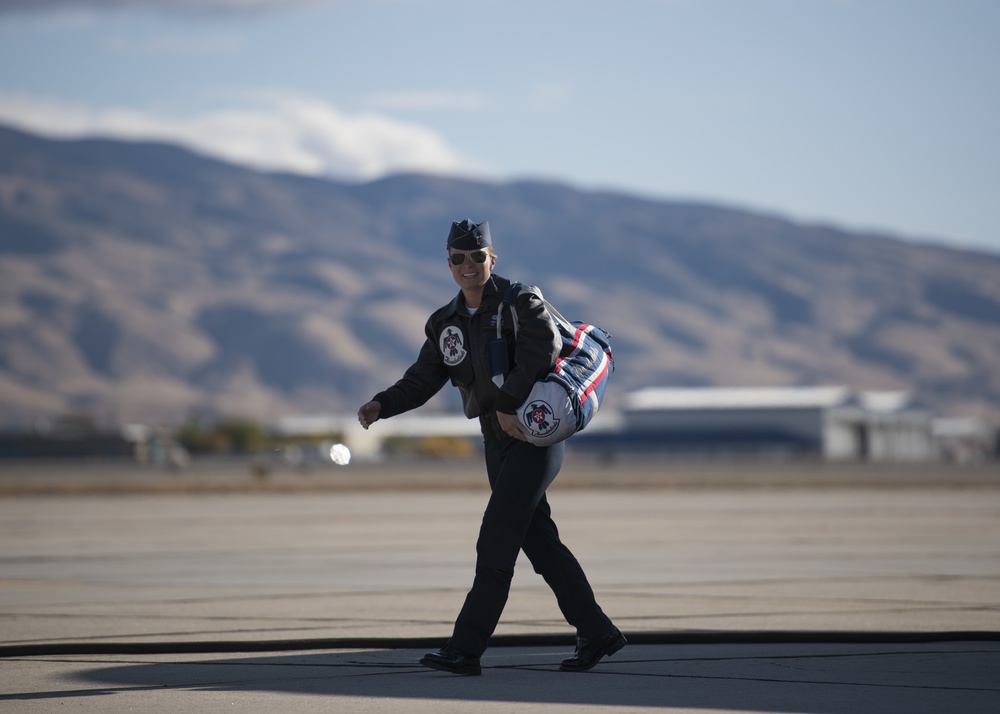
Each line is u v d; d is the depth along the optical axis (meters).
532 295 14.44
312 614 20.22
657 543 37.28
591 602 14.80
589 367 14.58
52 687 13.87
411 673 14.68
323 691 13.55
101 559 32.66
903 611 20.17
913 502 69.06
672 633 17.05
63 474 155.50
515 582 25.80
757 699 12.91
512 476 14.47
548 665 15.16
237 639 17.23
